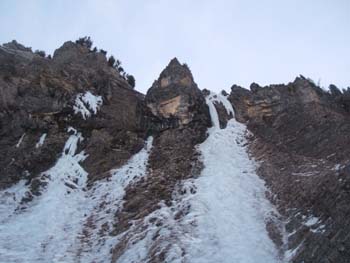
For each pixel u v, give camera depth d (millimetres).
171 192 20000
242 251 14172
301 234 14273
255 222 16359
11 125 26281
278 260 13570
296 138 23328
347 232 12562
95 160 24094
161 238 15422
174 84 27875
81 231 17828
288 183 18594
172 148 24484
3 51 36875
